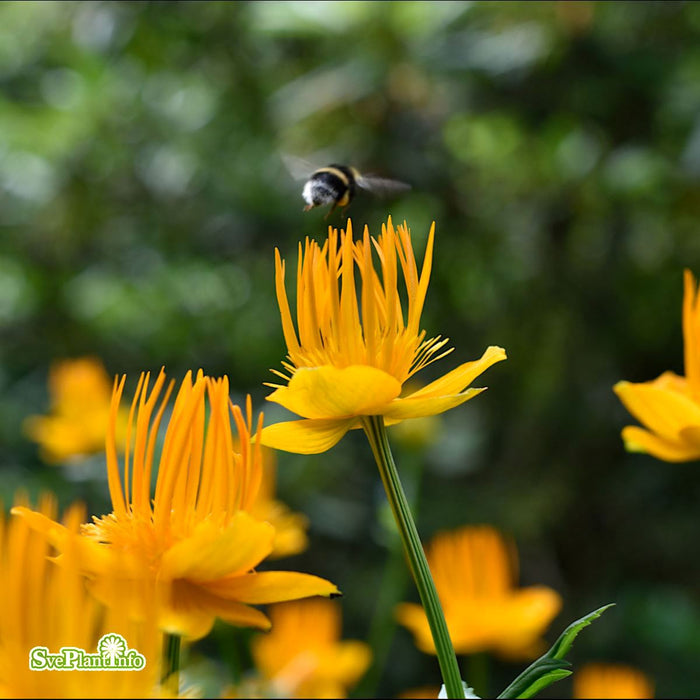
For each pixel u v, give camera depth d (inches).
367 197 349.4
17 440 355.6
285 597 55.3
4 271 403.2
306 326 70.2
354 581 344.2
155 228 400.5
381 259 69.9
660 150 343.3
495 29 346.6
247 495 58.1
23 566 42.5
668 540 370.0
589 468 384.5
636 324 380.8
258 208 376.5
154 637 41.6
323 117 357.7
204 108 395.2
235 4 373.7
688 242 375.9
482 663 151.8
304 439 69.5
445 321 381.7
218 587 55.0
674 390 91.0
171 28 376.2
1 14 423.8
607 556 378.0
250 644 133.5
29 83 425.1
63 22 409.4
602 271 379.2
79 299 397.4
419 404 67.7
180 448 57.7
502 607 150.1
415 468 191.3
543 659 60.7
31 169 405.1
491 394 390.0
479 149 380.8
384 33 333.4
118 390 59.0
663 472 378.6
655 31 350.3
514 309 384.2
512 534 361.1
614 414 382.6
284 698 63.6
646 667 324.5
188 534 57.6
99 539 57.9
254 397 370.3
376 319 69.9
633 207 363.9
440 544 152.1
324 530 338.3
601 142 354.9
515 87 342.3
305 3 334.0
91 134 399.5
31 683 41.1
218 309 386.3
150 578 49.6
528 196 387.2
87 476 220.5
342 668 133.6
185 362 390.9
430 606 63.7
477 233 376.5
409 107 349.7
